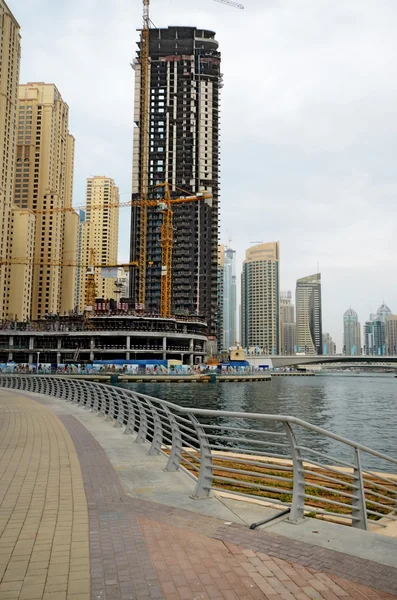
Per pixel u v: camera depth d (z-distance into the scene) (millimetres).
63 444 17000
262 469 17766
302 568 6602
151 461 13977
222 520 8602
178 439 12797
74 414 27250
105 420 24328
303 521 8461
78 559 6934
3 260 198250
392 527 11188
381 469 27234
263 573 6461
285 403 79500
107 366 126375
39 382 49625
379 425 53219
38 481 11570
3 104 195500
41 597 5859
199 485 10164
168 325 166875
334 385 151125
